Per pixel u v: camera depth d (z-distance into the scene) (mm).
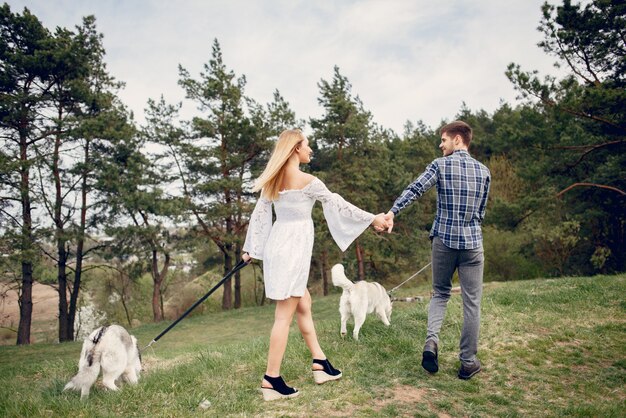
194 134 21844
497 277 24062
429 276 27203
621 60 14828
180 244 21672
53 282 20562
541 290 7277
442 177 3615
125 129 18672
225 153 21656
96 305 27984
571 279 8227
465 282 3670
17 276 19109
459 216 3590
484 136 36219
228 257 23578
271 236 3266
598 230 20641
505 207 18172
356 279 26234
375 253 26719
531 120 16625
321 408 3037
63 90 18844
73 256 20766
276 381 3170
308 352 4207
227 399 3264
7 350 15258
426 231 25953
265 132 21688
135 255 21172
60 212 18500
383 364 3961
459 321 5223
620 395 3576
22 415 3223
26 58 16844
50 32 18578
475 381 3693
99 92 19938
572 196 18547
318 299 21062
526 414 3150
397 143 34188
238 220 22844
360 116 23953
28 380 6281
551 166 17531
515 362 4148
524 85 15547
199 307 27141
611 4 14727
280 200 3248
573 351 4465
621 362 4195
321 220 21609
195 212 21609
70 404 3377
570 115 15516
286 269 3123
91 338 4105
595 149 16781
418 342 4586
